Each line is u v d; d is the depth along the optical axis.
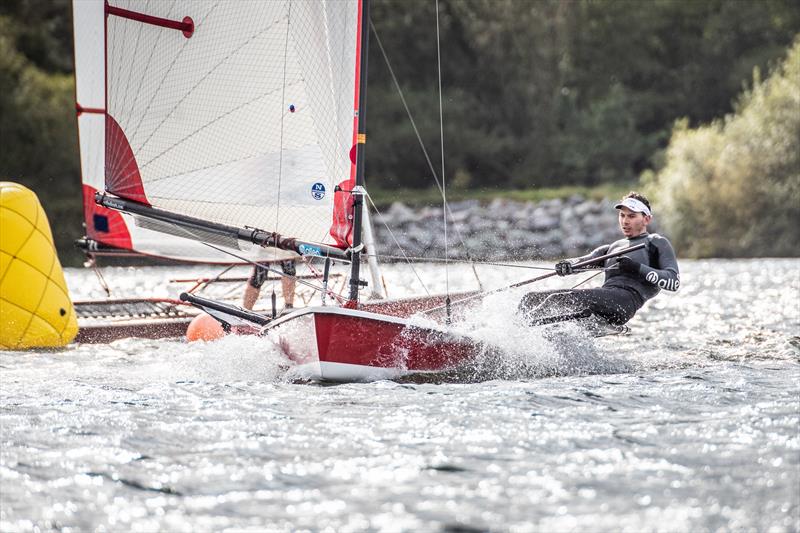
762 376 26.78
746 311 47.22
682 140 125.25
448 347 27.61
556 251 137.25
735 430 20.23
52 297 35.19
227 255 37.72
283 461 18.41
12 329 34.31
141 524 15.38
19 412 22.69
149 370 29.30
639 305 31.20
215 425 21.20
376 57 178.50
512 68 178.62
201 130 31.83
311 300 39.72
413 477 17.34
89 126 40.16
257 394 24.80
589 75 190.38
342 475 17.50
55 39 151.50
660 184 129.62
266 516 15.59
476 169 173.25
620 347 33.81
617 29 190.88
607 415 21.73
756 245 116.88
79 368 29.83
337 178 29.75
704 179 120.25
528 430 20.44
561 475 17.34
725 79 184.88
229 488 16.92
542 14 177.62
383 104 172.50
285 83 30.42
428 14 181.38
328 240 30.00
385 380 26.88
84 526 15.35
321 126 29.94
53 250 36.00
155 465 18.27
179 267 97.44
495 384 26.08
